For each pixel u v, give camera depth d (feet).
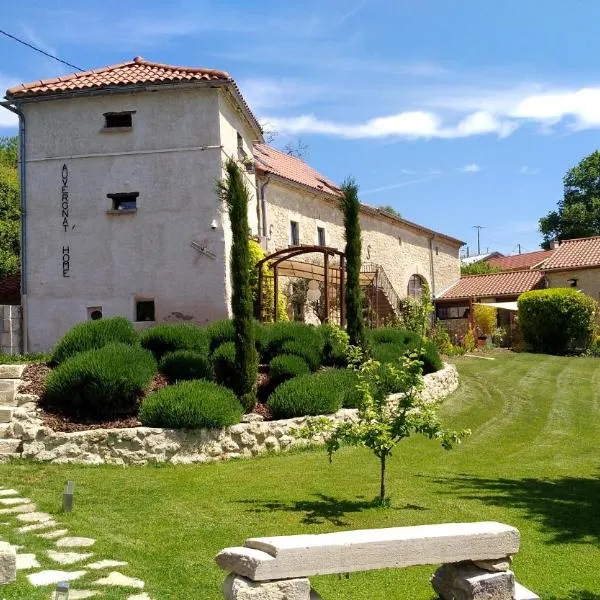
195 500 24.11
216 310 50.57
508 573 14.33
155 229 51.52
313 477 27.68
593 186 153.48
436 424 23.98
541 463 31.71
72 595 15.47
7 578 14.20
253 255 54.60
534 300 87.51
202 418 31.45
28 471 28.71
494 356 78.28
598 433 39.88
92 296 51.70
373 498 24.39
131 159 52.01
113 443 30.68
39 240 52.37
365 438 23.44
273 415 35.14
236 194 36.50
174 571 17.25
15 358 45.06
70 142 52.49
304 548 12.91
